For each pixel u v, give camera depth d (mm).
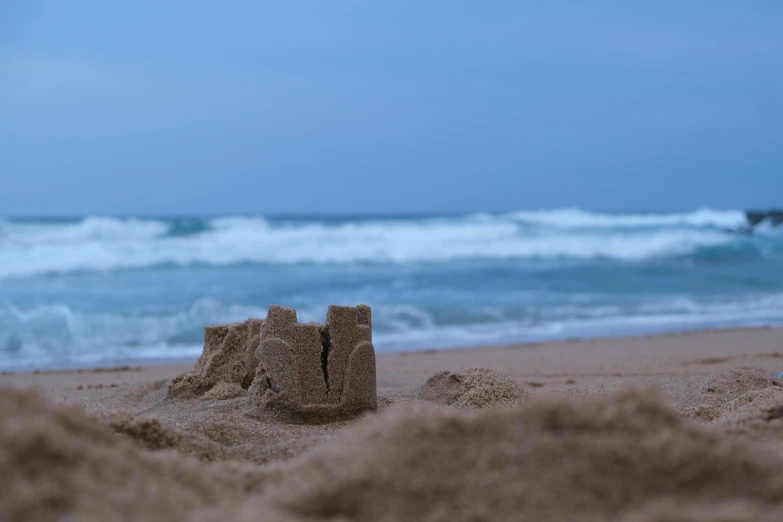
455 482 782
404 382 1673
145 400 1455
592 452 793
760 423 1014
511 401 1328
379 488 783
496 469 790
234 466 897
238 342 1438
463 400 1311
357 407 1261
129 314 2521
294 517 765
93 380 1708
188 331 2330
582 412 825
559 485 763
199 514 752
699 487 775
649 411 830
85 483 732
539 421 823
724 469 788
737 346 2029
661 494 766
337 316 1259
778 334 2232
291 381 1234
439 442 815
